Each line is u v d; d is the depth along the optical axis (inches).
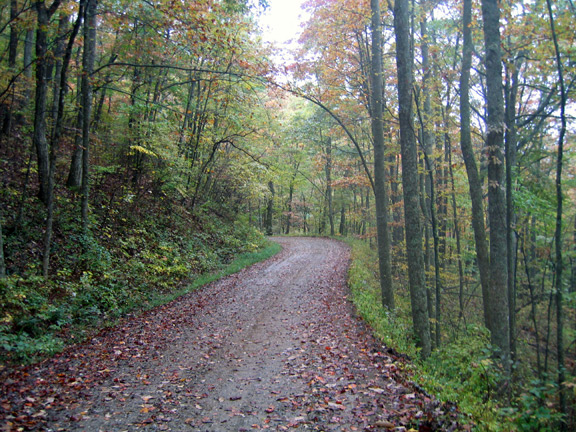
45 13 417.7
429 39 534.6
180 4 413.1
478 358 273.9
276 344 326.3
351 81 565.0
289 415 197.8
